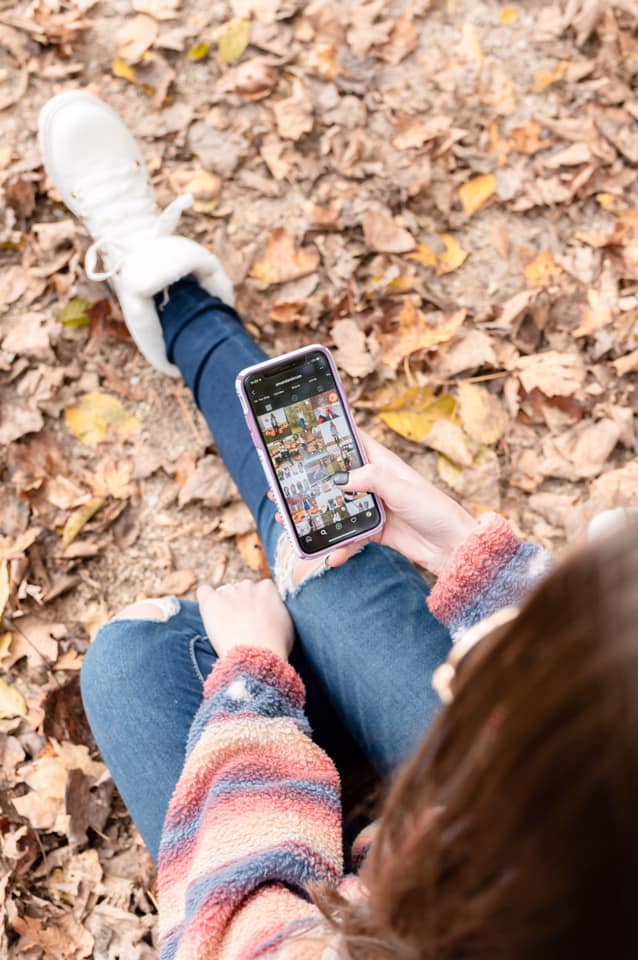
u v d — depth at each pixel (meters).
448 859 0.43
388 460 1.16
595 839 0.36
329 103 1.94
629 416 1.78
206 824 0.97
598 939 0.37
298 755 1.05
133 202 1.71
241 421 1.46
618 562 0.36
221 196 1.89
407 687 1.17
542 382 1.79
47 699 1.56
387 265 1.87
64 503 1.69
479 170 1.92
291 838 0.94
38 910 1.46
